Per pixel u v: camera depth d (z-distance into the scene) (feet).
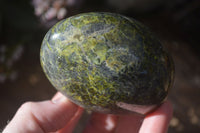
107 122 0.74
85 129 0.77
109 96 0.55
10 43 1.07
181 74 1.14
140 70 0.54
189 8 1.26
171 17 1.32
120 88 0.54
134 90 0.54
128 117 0.71
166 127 0.59
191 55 1.20
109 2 1.27
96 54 0.54
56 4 0.86
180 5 1.31
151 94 0.55
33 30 1.10
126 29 0.55
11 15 1.07
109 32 0.55
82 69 0.54
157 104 0.57
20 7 1.07
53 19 0.92
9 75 1.06
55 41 0.56
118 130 0.73
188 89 1.11
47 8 0.86
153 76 0.55
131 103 0.56
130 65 0.54
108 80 0.54
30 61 1.16
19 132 0.57
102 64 0.54
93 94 0.55
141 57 0.54
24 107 0.61
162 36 1.25
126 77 0.54
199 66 1.17
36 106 0.61
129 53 0.54
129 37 0.55
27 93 1.09
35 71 1.14
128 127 0.72
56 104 0.64
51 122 0.62
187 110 1.07
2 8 1.05
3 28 1.08
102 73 0.54
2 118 1.00
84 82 0.55
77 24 0.56
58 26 0.57
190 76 1.14
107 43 0.54
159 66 0.55
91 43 0.54
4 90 1.09
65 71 0.56
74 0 0.97
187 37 1.26
